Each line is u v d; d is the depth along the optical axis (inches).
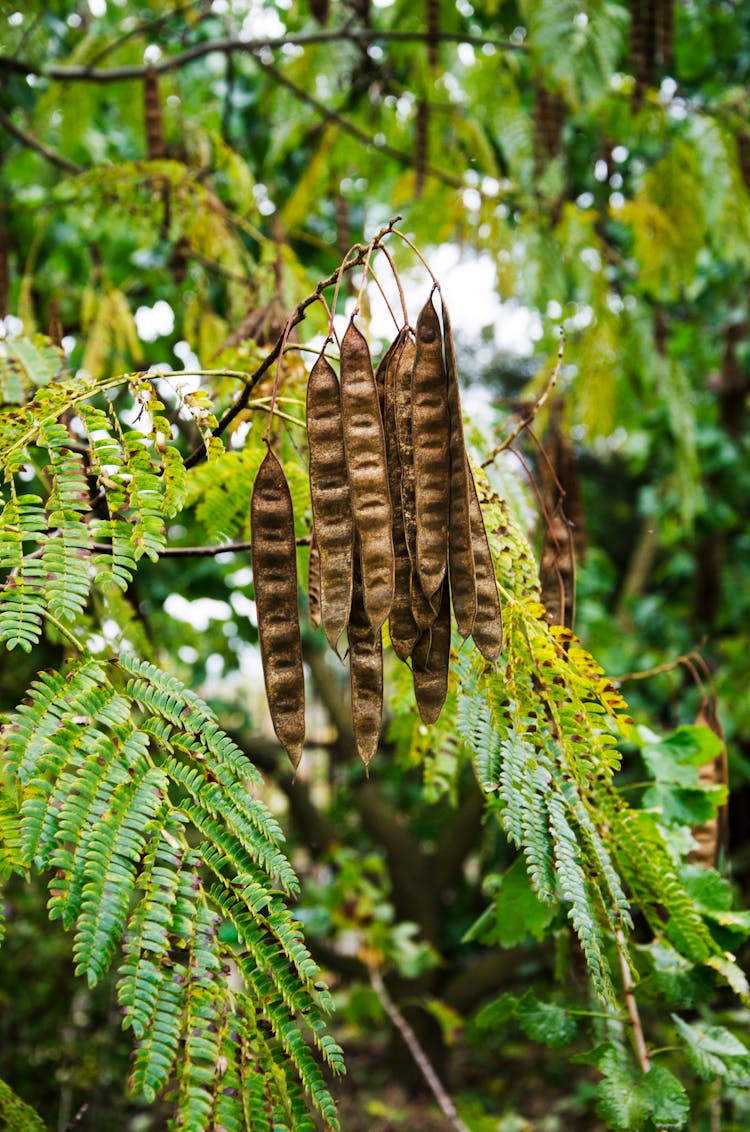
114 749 43.2
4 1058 177.2
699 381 276.1
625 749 197.3
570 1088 281.0
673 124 185.5
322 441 43.4
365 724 43.7
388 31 164.1
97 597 75.8
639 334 163.9
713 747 73.2
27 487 107.3
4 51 139.9
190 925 40.6
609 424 158.7
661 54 134.8
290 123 170.1
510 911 68.4
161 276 164.9
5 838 42.1
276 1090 40.2
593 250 153.7
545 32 128.8
